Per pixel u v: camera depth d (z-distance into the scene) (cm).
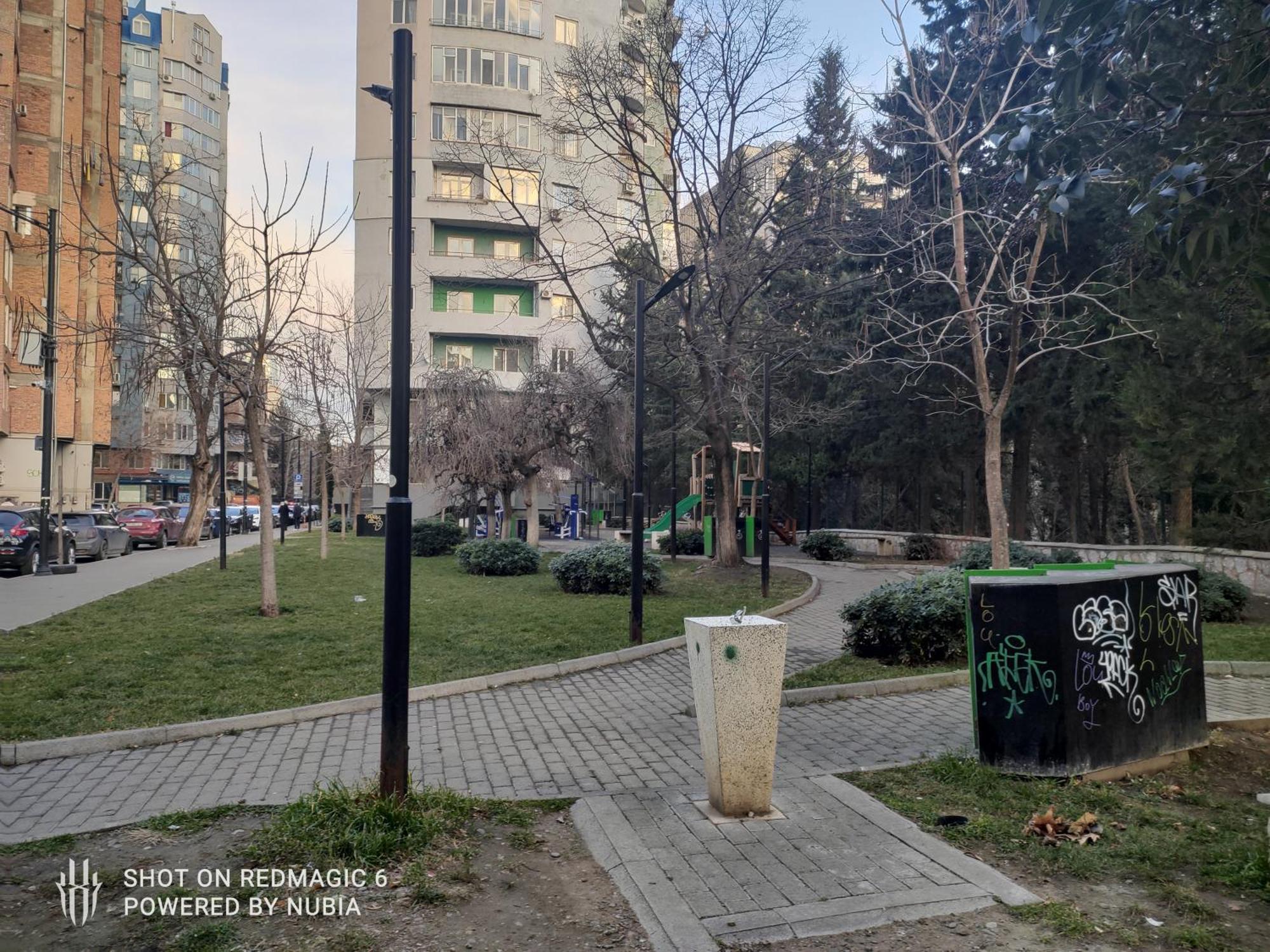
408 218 464
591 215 2256
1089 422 2112
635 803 505
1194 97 593
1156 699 564
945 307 2216
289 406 2527
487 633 1123
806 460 3425
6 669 871
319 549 2897
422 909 374
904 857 424
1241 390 1109
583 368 2477
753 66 1812
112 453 5878
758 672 485
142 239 1241
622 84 1919
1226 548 1585
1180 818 470
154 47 7344
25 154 3475
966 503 3073
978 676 554
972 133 1588
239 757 614
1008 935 351
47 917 368
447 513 4147
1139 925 358
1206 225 530
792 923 359
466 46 4112
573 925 364
